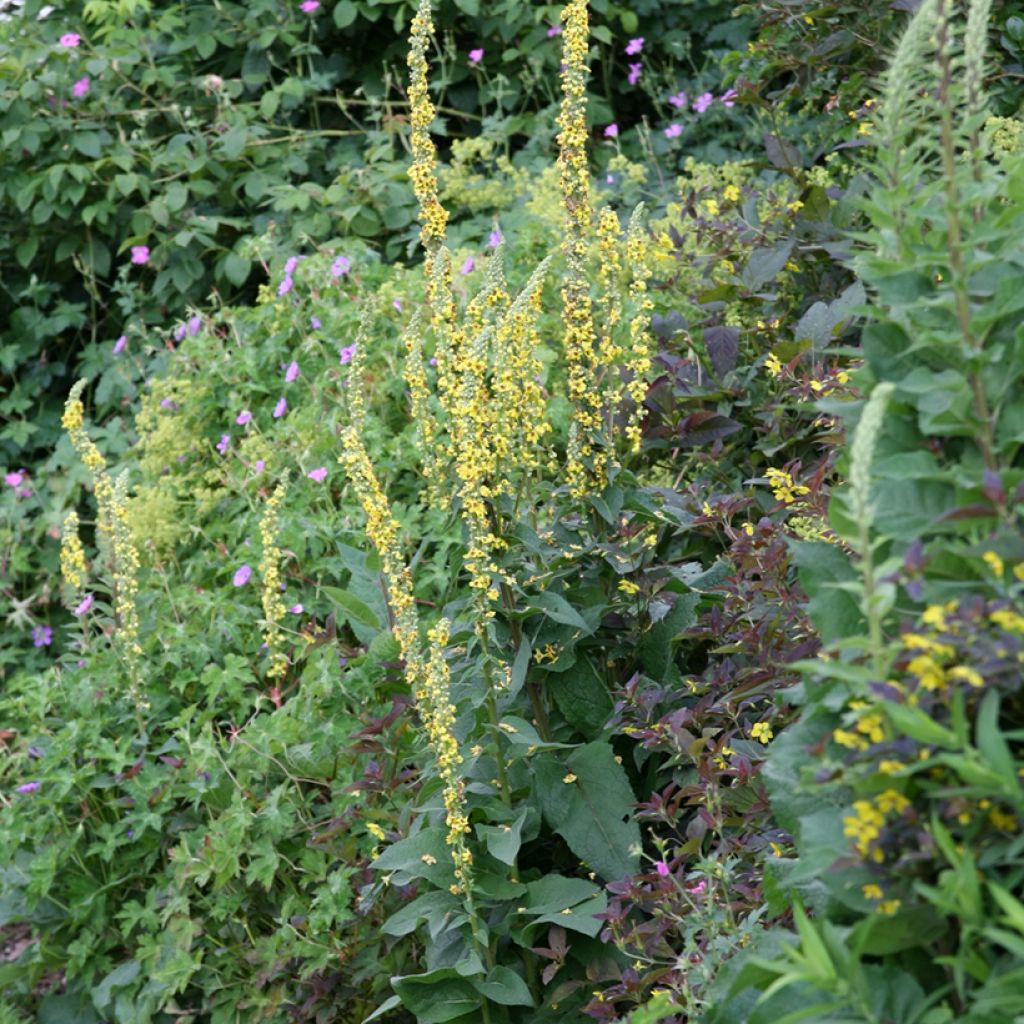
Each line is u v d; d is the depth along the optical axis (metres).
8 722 4.55
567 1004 2.87
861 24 4.09
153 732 3.99
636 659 3.26
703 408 3.87
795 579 3.01
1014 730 1.63
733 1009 1.92
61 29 7.20
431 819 2.98
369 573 3.58
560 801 2.95
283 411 4.68
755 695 2.89
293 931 3.34
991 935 1.46
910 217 1.82
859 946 1.59
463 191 5.86
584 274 3.16
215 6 6.91
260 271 6.64
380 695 3.54
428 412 3.14
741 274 4.12
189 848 3.65
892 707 1.51
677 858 2.68
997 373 1.71
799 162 4.32
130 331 6.27
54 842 3.82
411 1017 3.35
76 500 6.00
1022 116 3.88
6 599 5.95
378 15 6.69
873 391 1.69
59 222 6.76
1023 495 1.64
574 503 3.19
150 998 3.64
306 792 3.66
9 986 3.93
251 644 4.10
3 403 6.64
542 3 6.89
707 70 6.90
